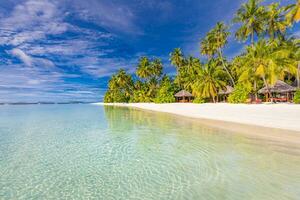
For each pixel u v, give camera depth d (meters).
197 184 5.99
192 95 51.66
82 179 6.63
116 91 89.75
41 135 14.20
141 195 5.50
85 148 10.45
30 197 5.54
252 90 36.22
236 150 9.15
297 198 5.02
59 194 5.68
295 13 24.67
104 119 24.58
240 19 34.88
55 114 34.78
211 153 8.91
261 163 7.44
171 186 5.95
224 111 23.75
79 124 20.00
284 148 9.06
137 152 9.53
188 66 55.31
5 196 5.60
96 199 5.38
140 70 66.75
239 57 44.47
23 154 9.48
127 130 15.75
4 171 7.39
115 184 6.21
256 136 11.52
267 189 5.51
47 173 7.18
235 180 6.13
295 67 30.62
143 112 34.72
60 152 9.77
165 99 53.53
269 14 33.19
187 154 8.95
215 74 41.84
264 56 31.09
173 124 18.27
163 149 9.92
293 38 34.84
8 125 19.69
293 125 13.30
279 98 35.44
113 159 8.57
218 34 41.81
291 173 6.48
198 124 17.36
